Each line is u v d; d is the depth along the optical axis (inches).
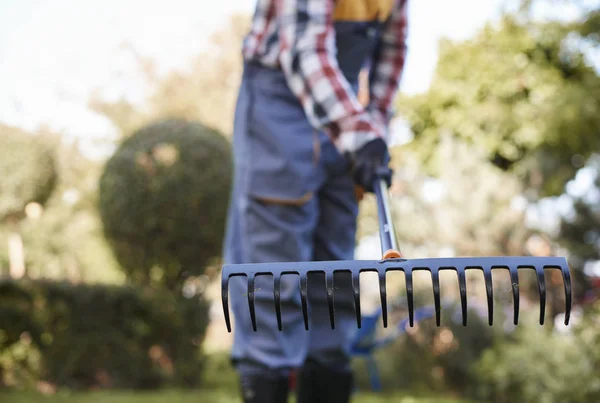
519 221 260.8
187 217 285.9
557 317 267.4
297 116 74.7
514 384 196.4
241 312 73.9
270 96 75.0
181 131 293.6
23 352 227.1
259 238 74.2
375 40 79.3
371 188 64.0
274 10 75.5
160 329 250.5
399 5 81.7
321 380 78.7
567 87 549.3
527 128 540.4
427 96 563.2
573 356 181.6
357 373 231.1
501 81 551.5
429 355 226.2
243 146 76.0
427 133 567.5
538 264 43.3
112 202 288.8
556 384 181.8
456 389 222.8
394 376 230.1
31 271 592.4
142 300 245.1
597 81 553.6
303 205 74.5
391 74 84.3
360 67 79.4
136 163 287.0
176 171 285.7
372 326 152.6
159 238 287.0
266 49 74.7
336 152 77.0
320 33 69.0
